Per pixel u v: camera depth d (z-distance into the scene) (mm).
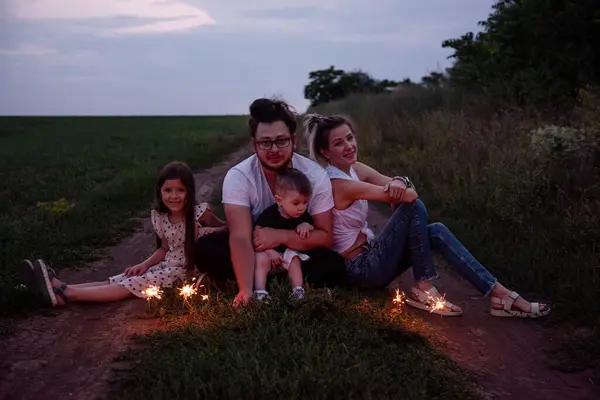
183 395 3025
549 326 4477
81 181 11203
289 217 4664
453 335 4277
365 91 30859
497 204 7023
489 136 10023
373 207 8859
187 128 32406
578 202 6867
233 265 4480
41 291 4484
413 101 17281
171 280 4766
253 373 3162
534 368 3846
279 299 4094
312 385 3043
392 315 4250
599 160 7992
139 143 21406
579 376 3766
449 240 4648
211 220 5070
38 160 15586
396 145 12594
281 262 4621
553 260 5590
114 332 4039
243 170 4727
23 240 6270
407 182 4641
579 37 11773
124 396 3098
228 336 3650
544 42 11992
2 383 3348
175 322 4102
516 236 6434
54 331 4094
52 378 3426
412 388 3148
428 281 4672
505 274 5523
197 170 14211
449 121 12062
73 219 7527
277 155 4570
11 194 9602
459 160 9453
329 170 4840
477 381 3594
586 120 9094
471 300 5066
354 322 3943
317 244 4672
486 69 13414
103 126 35000
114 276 5176
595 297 4727
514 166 7734
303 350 3404
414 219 4602
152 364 3379
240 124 36562
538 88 11648
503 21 12594
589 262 5422
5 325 4137
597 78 11492
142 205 8859
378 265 4680
